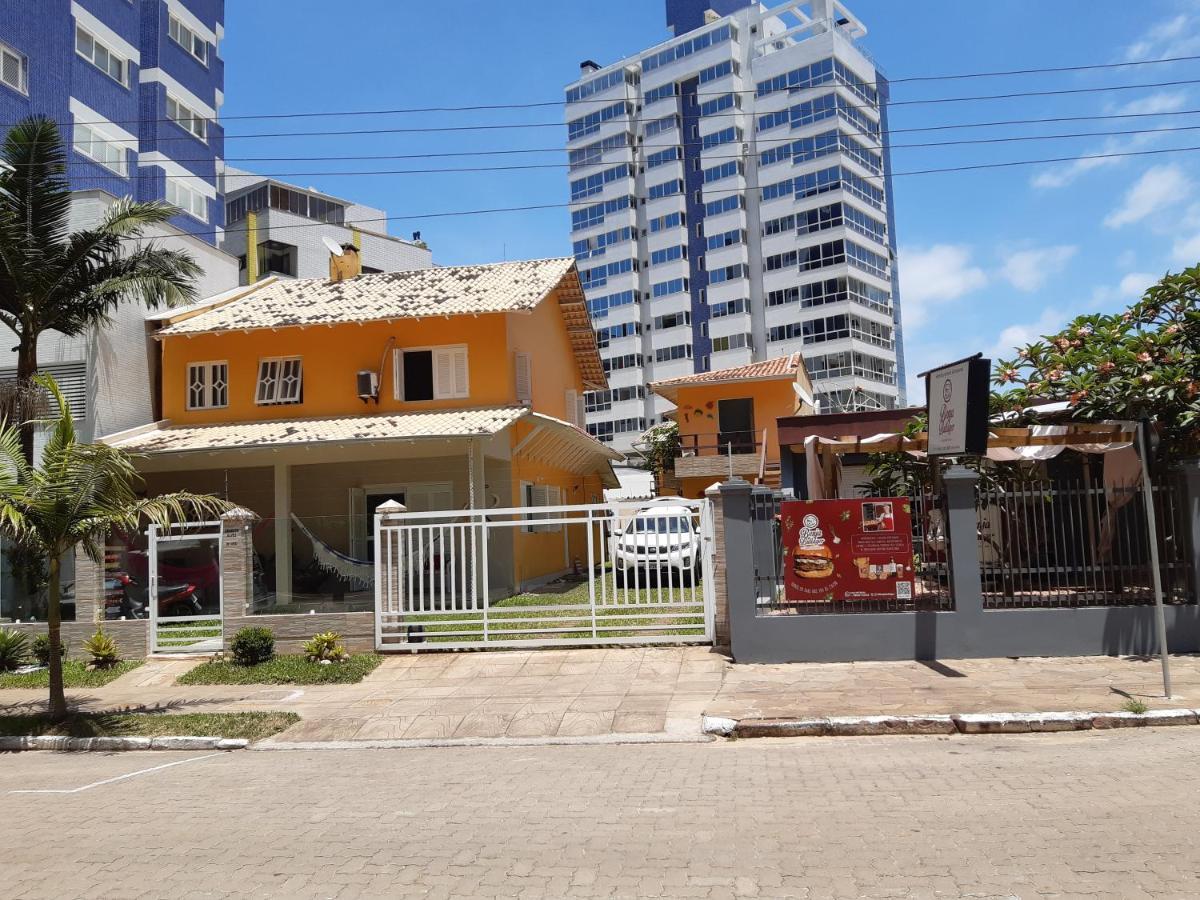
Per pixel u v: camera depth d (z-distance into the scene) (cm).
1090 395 1263
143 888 516
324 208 5444
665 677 1130
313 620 1379
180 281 1855
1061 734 829
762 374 3291
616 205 7319
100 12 3281
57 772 897
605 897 466
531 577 2275
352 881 509
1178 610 1110
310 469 2142
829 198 6259
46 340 2116
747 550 1184
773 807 618
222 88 4003
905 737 852
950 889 453
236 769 862
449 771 801
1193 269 1247
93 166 3206
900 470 1612
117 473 1103
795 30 6694
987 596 1151
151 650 1423
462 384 2208
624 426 7138
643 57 7188
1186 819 546
